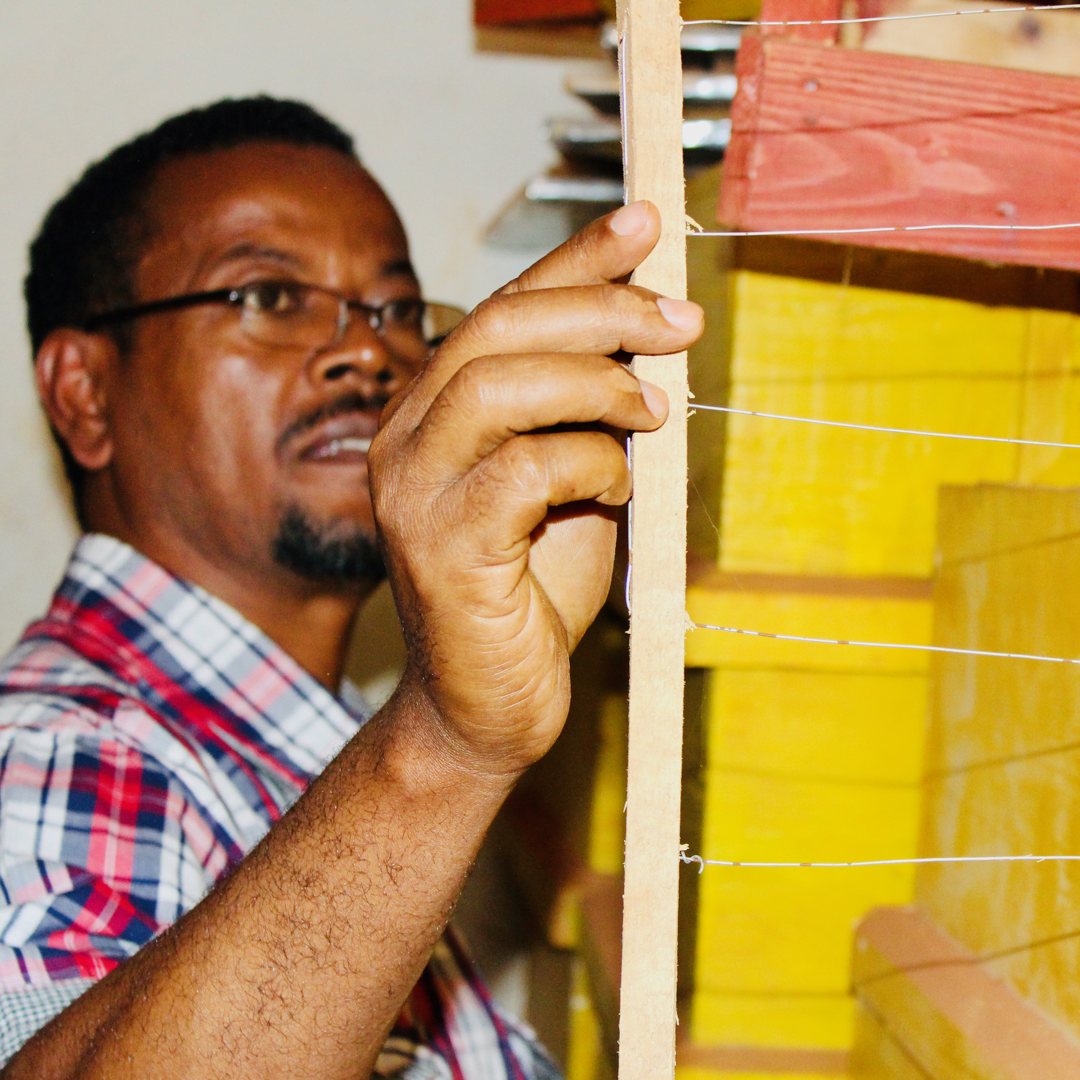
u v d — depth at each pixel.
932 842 0.77
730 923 0.82
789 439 0.78
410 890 0.47
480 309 0.45
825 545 0.79
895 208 0.57
